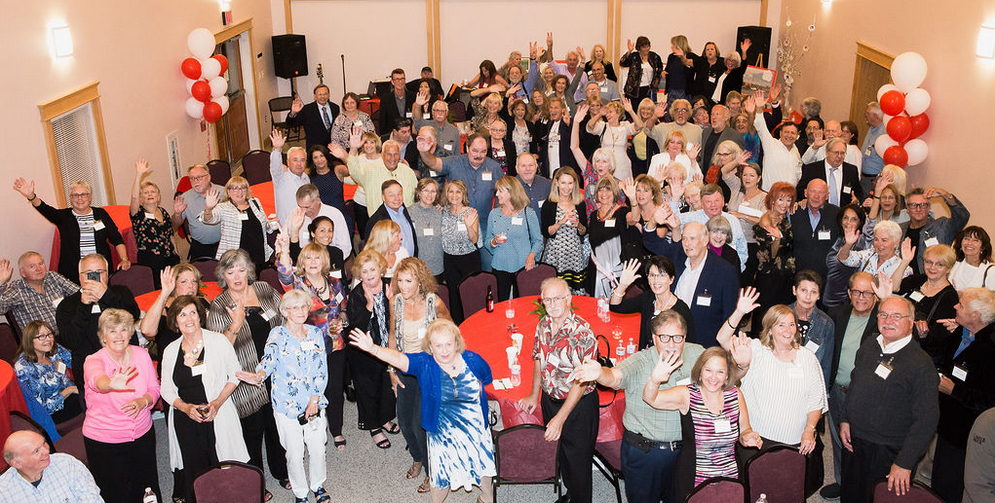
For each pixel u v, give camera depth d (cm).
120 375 455
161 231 748
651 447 441
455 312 698
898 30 997
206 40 1111
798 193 806
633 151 981
